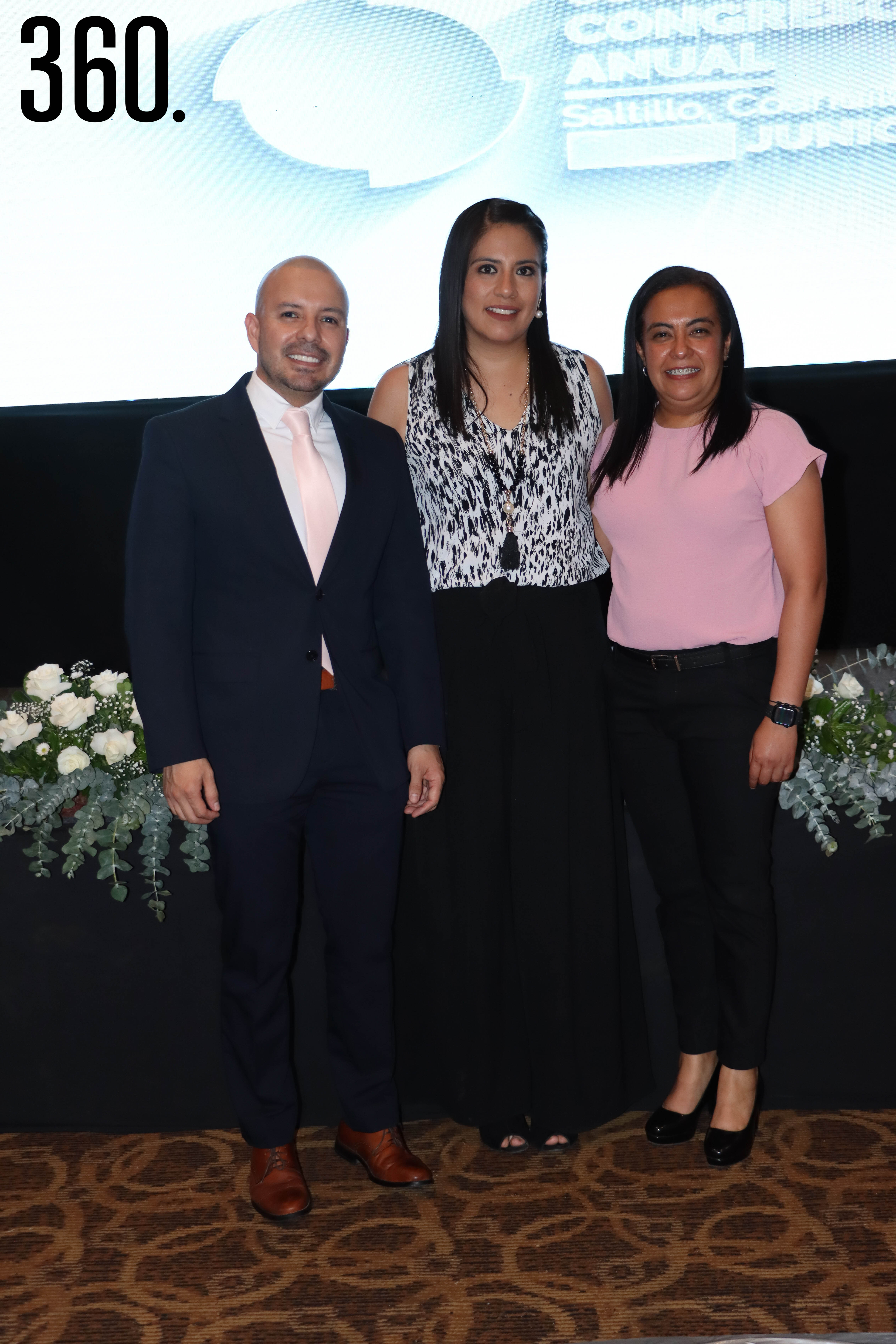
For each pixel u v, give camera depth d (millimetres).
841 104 4410
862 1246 1560
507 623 1780
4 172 4656
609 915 1842
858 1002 1924
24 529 5359
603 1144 1876
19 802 1872
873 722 1946
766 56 4395
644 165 4484
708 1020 1871
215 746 1617
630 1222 1643
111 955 1911
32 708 2016
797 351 4605
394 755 1698
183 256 4695
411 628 1737
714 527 1700
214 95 4559
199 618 1646
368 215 4602
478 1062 1838
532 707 1779
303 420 1648
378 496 1702
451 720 1794
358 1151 1809
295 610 1627
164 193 4652
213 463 1603
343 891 1720
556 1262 1555
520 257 1719
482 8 4418
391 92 4500
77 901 1900
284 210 4625
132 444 5211
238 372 4777
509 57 4453
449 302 1766
